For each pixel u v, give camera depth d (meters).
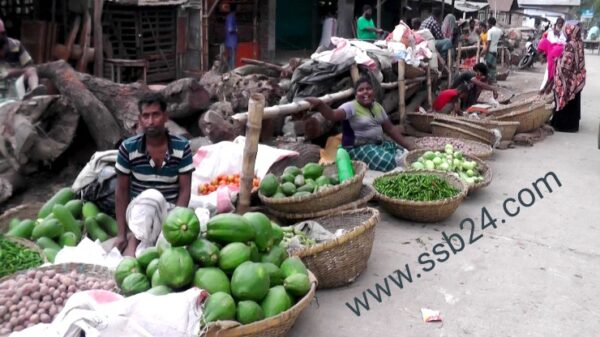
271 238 3.38
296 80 7.41
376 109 6.46
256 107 4.39
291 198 4.48
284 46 19.23
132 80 11.78
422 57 9.64
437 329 3.58
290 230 4.10
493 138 7.74
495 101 10.48
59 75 6.06
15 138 5.28
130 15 12.34
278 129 7.12
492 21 17.61
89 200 4.57
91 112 5.89
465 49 15.78
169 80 13.41
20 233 3.95
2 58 6.48
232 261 3.09
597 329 3.61
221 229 3.18
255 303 2.99
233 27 14.52
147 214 3.80
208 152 5.41
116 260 3.67
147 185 4.10
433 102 10.26
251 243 3.25
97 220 4.26
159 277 3.01
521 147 8.38
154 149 4.00
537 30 27.19
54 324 2.55
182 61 13.52
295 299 3.24
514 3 35.28
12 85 6.12
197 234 3.09
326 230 4.21
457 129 7.79
